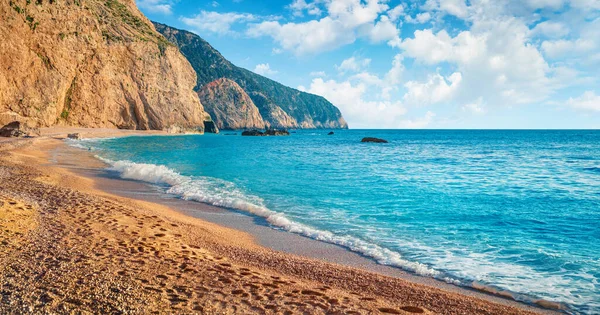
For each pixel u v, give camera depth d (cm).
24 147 3462
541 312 635
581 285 738
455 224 1213
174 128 9344
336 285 720
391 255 924
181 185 1870
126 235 902
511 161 3712
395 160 3756
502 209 1431
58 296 517
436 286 748
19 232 809
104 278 600
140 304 518
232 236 1055
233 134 12719
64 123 6950
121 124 8356
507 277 783
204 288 609
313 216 1312
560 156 4403
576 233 1112
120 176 2120
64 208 1101
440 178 2344
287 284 685
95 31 7488
